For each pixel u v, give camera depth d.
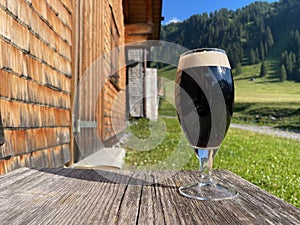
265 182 2.62
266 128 13.18
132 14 6.94
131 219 0.45
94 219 0.45
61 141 1.79
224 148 4.97
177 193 0.60
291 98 26.23
